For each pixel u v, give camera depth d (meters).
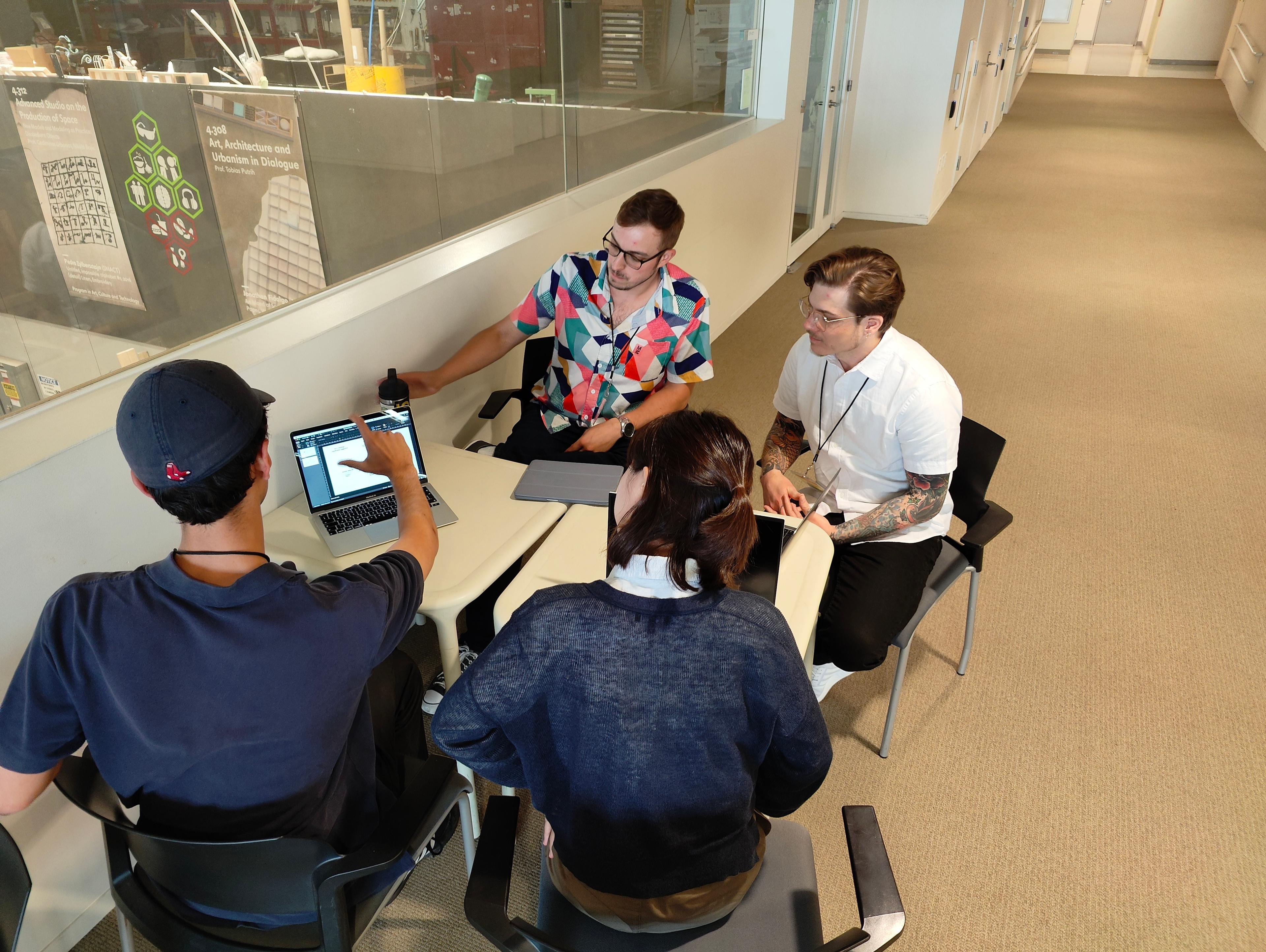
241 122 1.82
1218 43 17.45
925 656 2.54
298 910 1.16
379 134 2.28
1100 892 1.85
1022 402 4.08
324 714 1.07
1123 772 2.15
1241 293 5.51
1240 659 2.52
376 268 2.40
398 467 1.61
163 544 1.70
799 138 5.54
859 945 1.00
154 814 1.08
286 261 2.07
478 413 2.62
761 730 0.98
